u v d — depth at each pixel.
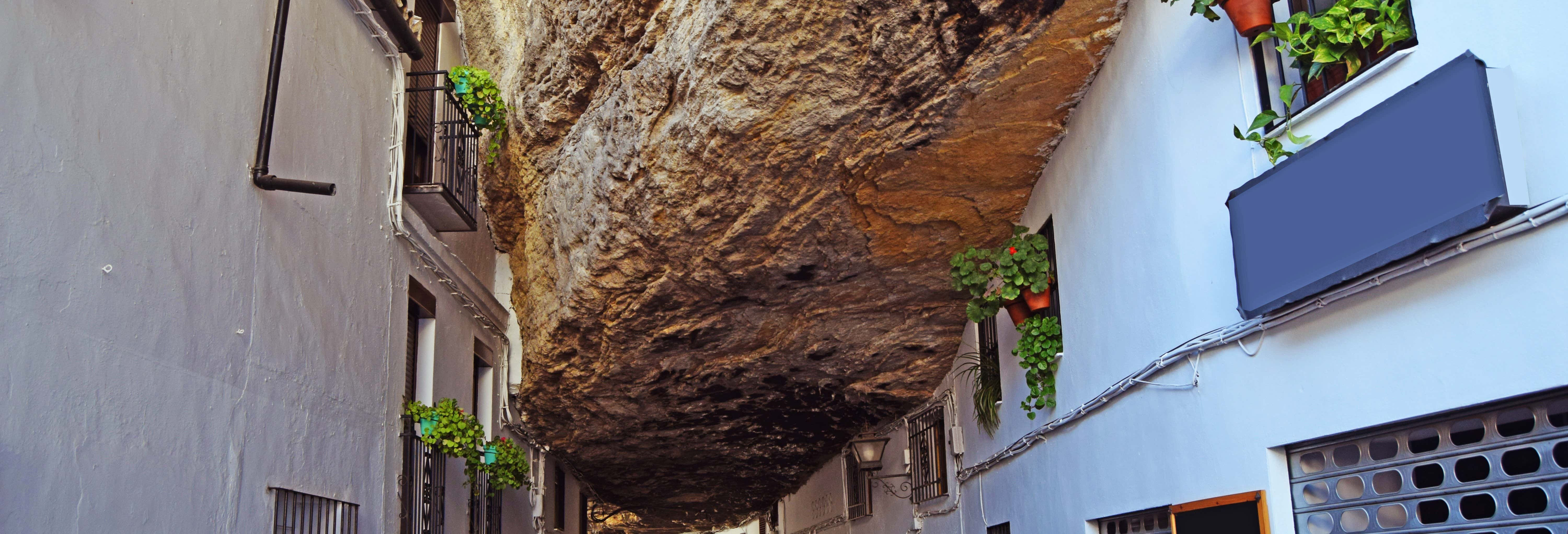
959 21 4.88
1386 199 2.95
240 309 4.84
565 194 7.81
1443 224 2.71
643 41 6.30
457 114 8.43
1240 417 3.86
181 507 4.23
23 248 3.42
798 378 9.48
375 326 6.56
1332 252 3.19
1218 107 3.92
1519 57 2.56
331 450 5.76
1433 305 2.88
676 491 16.91
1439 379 2.85
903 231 6.77
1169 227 4.40
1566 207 2.40
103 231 3.85
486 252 9.91
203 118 4.61
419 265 7.57
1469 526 2.91
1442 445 3.00
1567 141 2.41
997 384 7.52
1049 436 6.32
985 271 6.57
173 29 4.40
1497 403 2.72
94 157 3.82
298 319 5.45
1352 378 3.21
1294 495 3.62
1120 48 4.90
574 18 6.90
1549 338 2.48
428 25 8.67
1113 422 5.20
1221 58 3.89
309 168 5.72
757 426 11.38
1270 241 3.51
